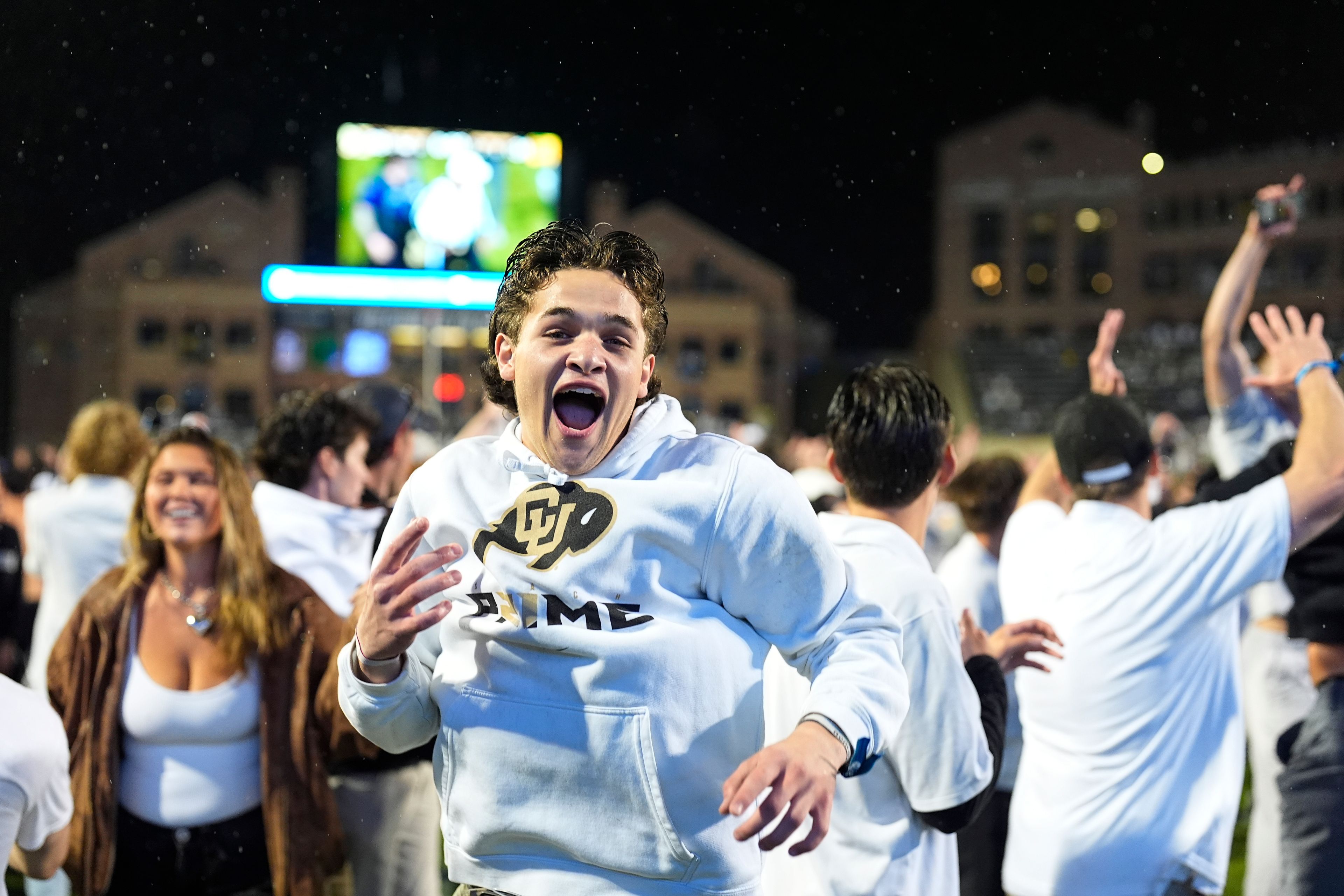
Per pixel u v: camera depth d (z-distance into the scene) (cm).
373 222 3031
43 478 575
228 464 218
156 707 205
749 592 123
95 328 3030
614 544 119
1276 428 295
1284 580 255
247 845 209
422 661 137
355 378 3106
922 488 180
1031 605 225
